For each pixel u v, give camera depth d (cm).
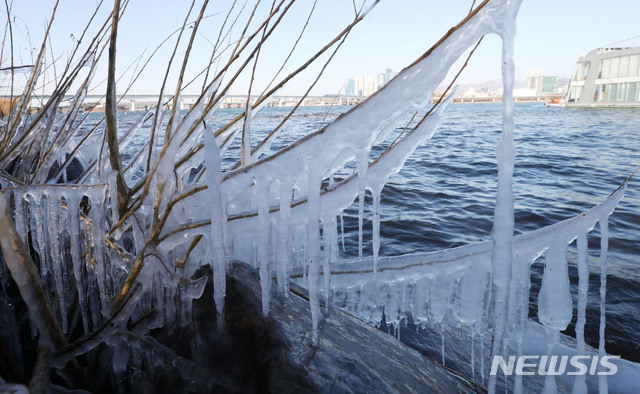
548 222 623
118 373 139
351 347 151
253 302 157
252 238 215
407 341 229
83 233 169
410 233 530
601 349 161
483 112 5712
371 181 139
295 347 138
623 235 525
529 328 280
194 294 147
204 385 133
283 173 135
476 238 520
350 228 548
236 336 146
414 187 820
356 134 123
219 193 133
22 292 124
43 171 199
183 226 151
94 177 242
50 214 157
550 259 152
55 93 188
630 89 5841
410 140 137
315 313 140
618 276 396
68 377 136
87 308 172
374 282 203
